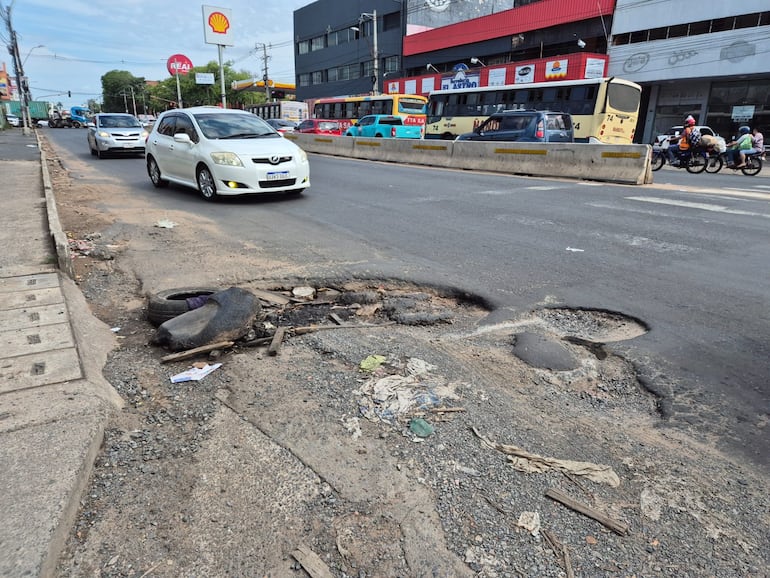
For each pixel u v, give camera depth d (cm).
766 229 730
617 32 2975
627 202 956
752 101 2623
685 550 202
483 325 414
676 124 2950
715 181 1370
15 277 470
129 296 473
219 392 305
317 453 249
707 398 312
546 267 556
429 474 236
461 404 294
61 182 1182
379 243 657
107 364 338
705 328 404
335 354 353
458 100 2553
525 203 948
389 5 4544
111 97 12119
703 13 2591
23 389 280
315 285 509
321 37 5628
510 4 4769
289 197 1009
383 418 277
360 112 3334
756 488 238
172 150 1022
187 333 359
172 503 217
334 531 204
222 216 823
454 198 1004
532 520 212
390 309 449
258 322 413
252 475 234
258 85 7788
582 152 1361
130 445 254
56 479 212
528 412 293
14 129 4809
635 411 302
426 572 186
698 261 577
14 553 178
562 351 364
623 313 434
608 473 243
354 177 1349
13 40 3662
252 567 188
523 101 2247
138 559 190
